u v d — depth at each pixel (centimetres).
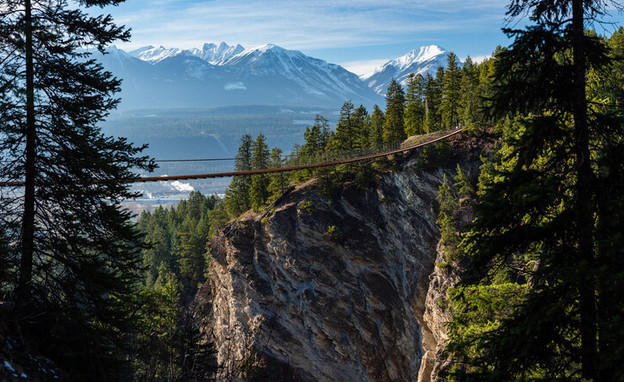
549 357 877
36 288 1393
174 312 1469
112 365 1286
